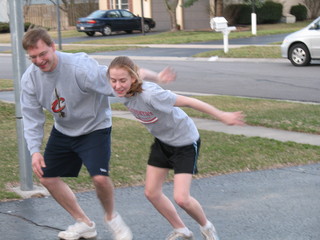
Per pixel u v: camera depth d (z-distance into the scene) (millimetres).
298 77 17609
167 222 6051
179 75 18969
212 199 6824
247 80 17406
